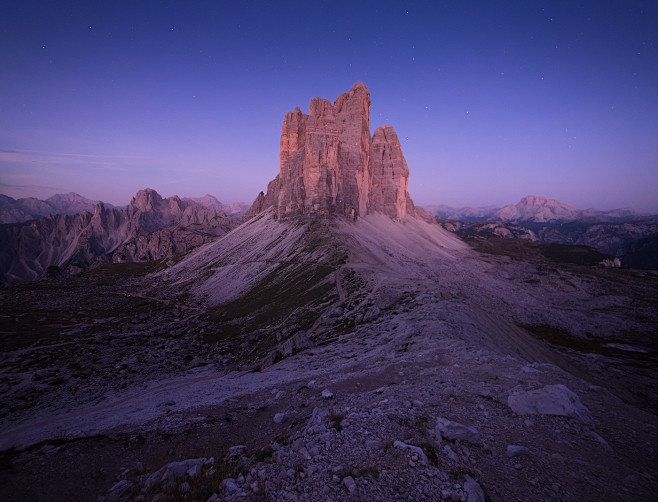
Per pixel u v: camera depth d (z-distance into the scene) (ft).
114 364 178.40
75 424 81.82
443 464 32.50
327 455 35.35
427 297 174.29
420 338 115.03
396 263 391.86
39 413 115.44
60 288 474.90
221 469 36.99
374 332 142.20
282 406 67.67
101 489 43.16
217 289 383.65
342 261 326.85
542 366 70.54
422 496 27.81
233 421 63.26
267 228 528.63
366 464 32.71
